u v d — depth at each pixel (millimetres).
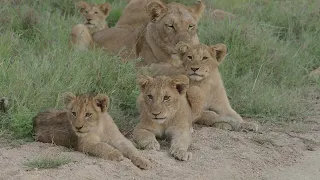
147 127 11906
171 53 14438
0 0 18031
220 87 13258
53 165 10180
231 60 16156
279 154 11648
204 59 12891
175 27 14297
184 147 11219
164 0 20141
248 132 12680
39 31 16594
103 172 10117
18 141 11320
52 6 19266
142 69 14070
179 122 11836
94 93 12172
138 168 10453
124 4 20875
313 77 16297
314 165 11242
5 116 11891
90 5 18828
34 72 13125
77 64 13805
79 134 10891
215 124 12867
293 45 18234
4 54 14383
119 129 12422
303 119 13656
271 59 16516
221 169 10727
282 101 14047
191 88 12516
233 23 17562
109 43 15812
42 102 12383
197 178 10297
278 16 19797
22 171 9906
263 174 10797
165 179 10141
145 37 15039
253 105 13953
